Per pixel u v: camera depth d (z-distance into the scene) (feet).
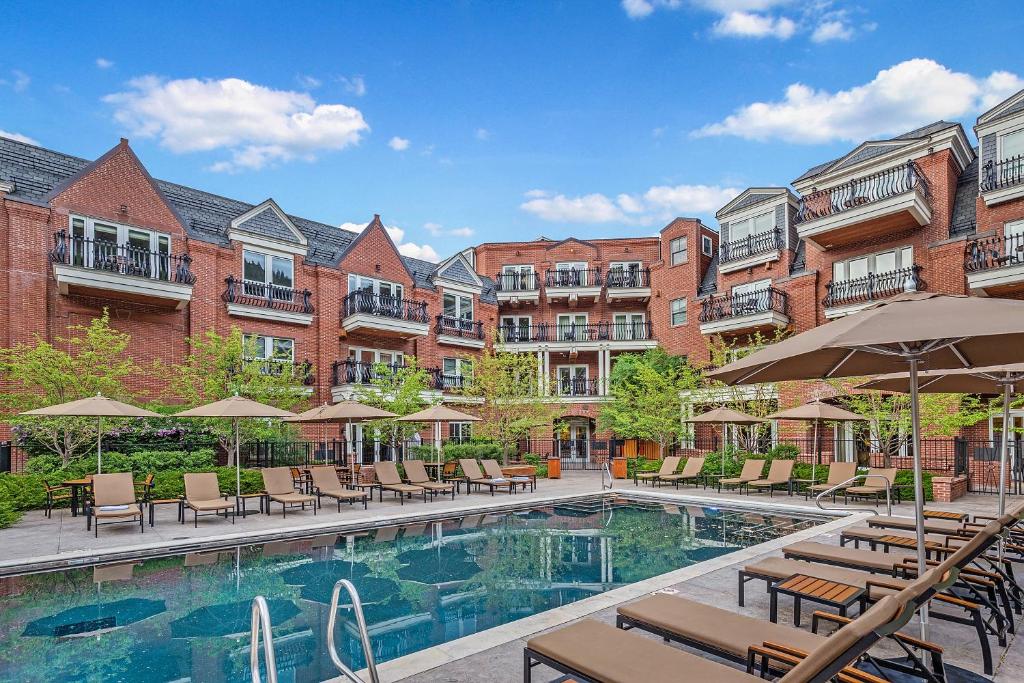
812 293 73.20
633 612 14.02
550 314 106.42
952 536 23.20
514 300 104.99
